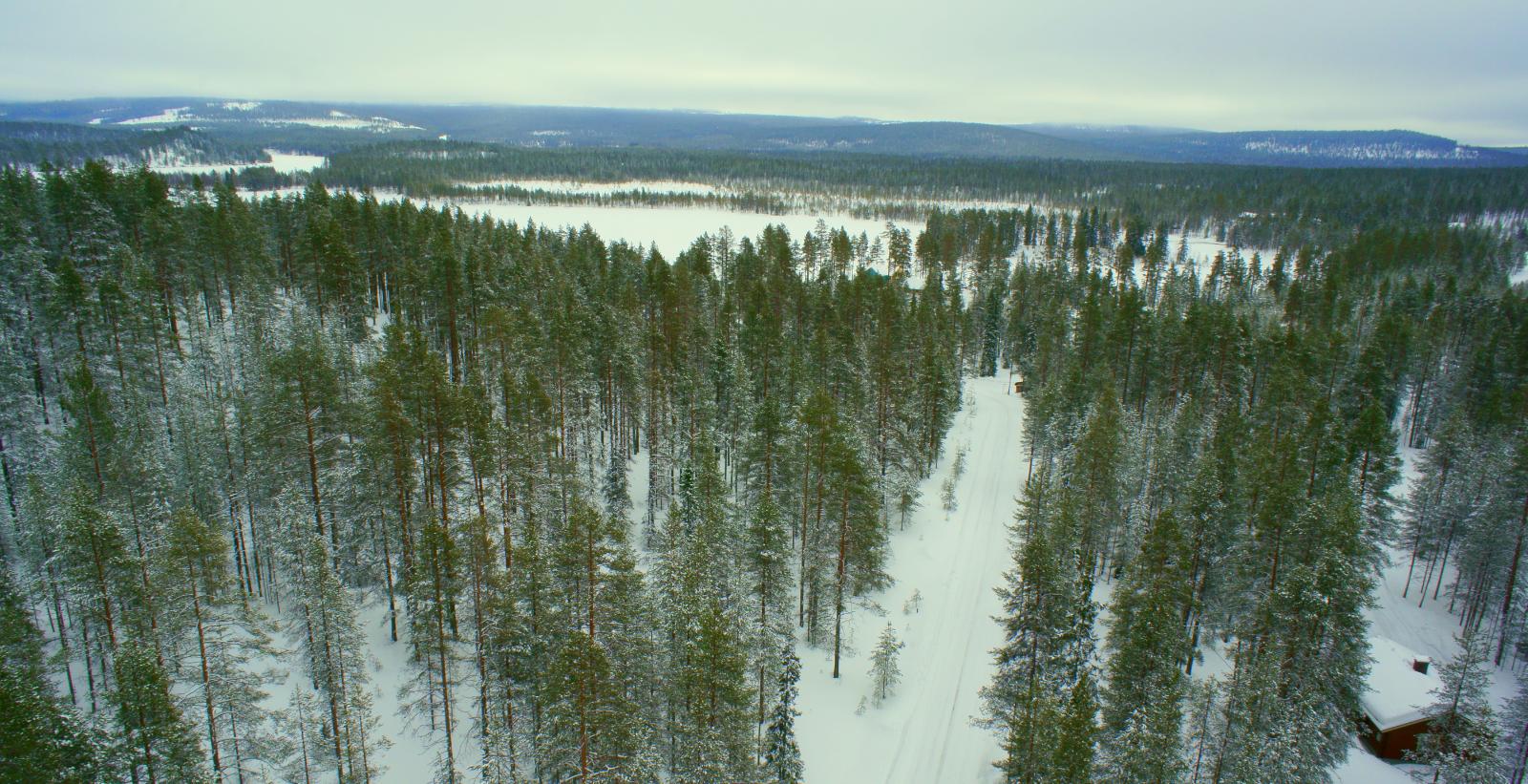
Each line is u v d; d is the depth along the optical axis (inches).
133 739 943.7
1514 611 1861.5
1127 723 1200.2
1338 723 1277.1
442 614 1238.3
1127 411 2770.7
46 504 1390.3
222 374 2198.6
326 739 1178.6
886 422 2386.8
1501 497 1888.5
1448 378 3061.0
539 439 1883.6
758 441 1877.5
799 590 1827.0
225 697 1127.0
